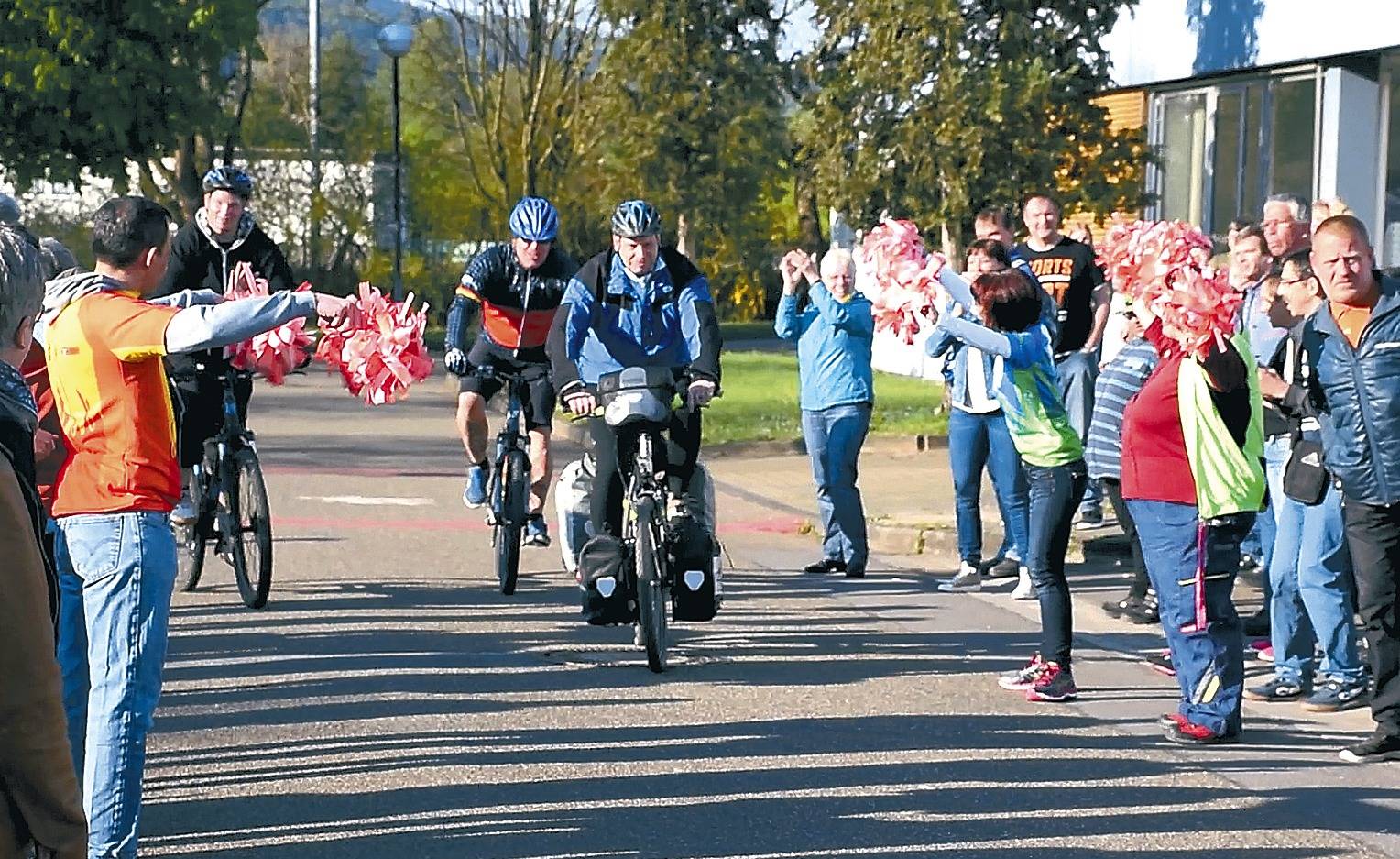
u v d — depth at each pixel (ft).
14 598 16.07
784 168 201.16
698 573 40.91
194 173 193.47
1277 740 35.99
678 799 30.63
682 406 41.52
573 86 228.22
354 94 235.20
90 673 25.41
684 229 199.11
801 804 30.45
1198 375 34.65
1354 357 33.73
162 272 26.66
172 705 37.22
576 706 37.58
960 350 52.29
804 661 42.73
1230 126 103.35
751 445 90.48
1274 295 38.81
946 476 80.07
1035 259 58.75
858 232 98.68
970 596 52.24
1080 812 30.27
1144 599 48.24
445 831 28.68
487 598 50.37
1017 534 51.44
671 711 37.17
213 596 50.06
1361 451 33.65
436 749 33.88
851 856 27.63
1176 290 33.40
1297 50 94.99
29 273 18.08
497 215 229.25
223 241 47.32
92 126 158.10
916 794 31.22
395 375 27.91
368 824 29.07
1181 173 107.76
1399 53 91.20
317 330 28.04
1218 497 34.71
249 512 47.85
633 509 41.47
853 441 55.26
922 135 91.50
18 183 160.86
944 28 91.04
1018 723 36.76
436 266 221.25
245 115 229.86
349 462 85.46
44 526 17.12
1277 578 39.50
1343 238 33.60
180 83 160.15
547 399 51.16
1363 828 29.71
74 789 16.40
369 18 239.71
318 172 209.56
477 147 236.02
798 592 52.80
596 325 42.37
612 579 41.57
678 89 195.21
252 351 27.53
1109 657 43.86
